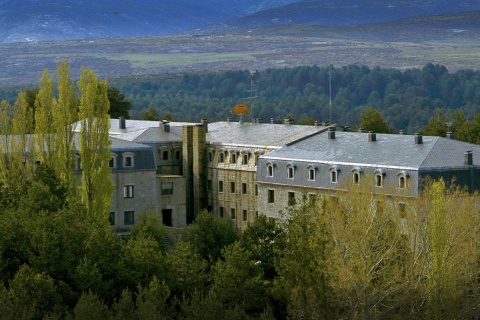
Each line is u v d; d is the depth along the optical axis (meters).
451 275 182.50
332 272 177.88
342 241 184.88
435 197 187.25
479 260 194.25
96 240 182.38
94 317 159.75
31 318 163.88
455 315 181.75
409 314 183.38
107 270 178.12
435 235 184.12
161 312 167.00
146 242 181.75
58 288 171.88
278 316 180.50
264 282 183.50
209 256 195.00
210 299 166.75
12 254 183.00
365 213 189.75
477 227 194.62
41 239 177.88
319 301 174.62
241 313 169.12
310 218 187.00
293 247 180.50
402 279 185.38
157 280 168.88
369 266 182.88
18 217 191.00
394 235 192.62
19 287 167.00
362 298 177.38
